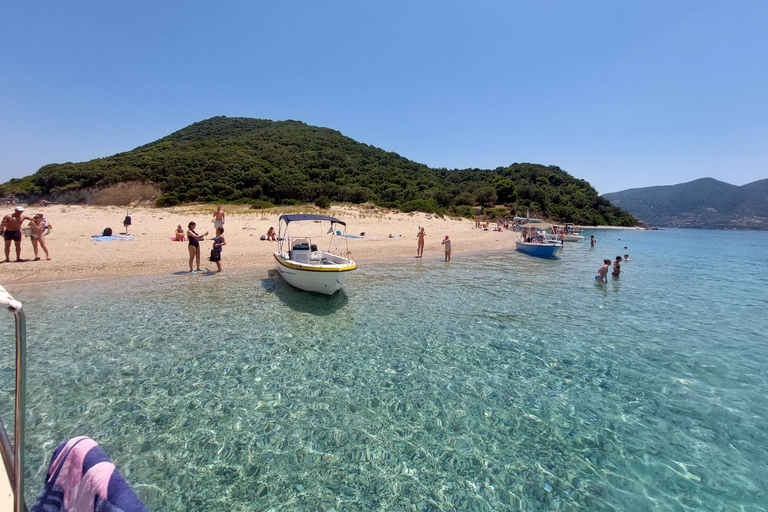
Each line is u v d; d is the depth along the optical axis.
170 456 4.20
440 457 4.32
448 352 7.33
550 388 6.01
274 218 33.66
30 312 9.02
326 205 45.94
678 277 17.70
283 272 11.69
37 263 13.63
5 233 13.34
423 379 6.18
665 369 6.83
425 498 3.72
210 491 3.72
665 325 9.51
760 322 9.99
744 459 4.42
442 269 17.19
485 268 17.94
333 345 7.50
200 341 7.51
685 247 38.69
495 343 7.87
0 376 5.92
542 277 15.93
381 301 10.97
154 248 17.53
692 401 5.70
